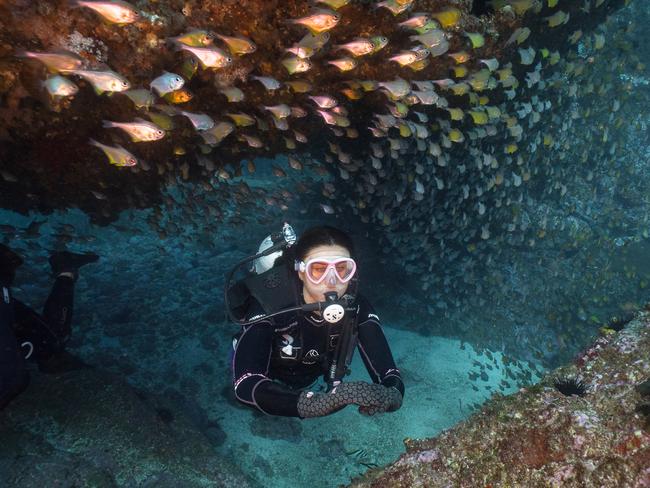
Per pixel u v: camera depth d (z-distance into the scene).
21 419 3.05
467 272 7.22
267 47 3.23
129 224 8.02
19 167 3.41
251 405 1.65
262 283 2.02
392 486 1.77
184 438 3.54
